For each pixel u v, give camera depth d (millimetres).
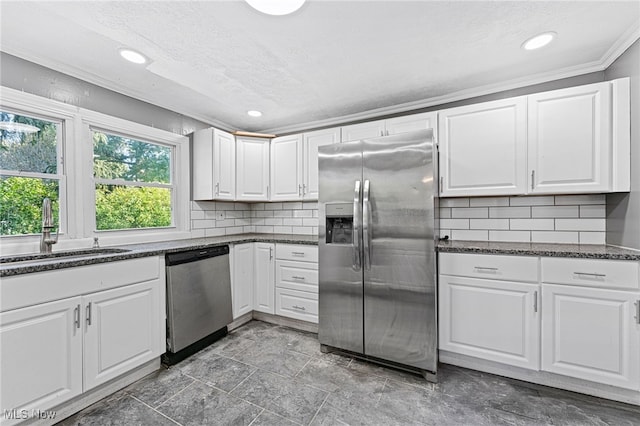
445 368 2037
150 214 2680
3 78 1774
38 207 1965
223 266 2596
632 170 1752
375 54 1899
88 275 1626
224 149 2986
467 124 2223
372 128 2668
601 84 1826
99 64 2014
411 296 1960
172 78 2223
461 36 1712
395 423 1500
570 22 1585
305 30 1646
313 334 2654
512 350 1845
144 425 1494
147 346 1944
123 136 2467
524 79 2236
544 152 1978
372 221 2078
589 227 2121
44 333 1446
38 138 1963
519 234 2328
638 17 1542
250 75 2178
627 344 1578
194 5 1437
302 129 3404
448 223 2576
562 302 1718
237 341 2506
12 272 1328
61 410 1532
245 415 1568
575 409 1584
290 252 2760
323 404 1656
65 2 1409
